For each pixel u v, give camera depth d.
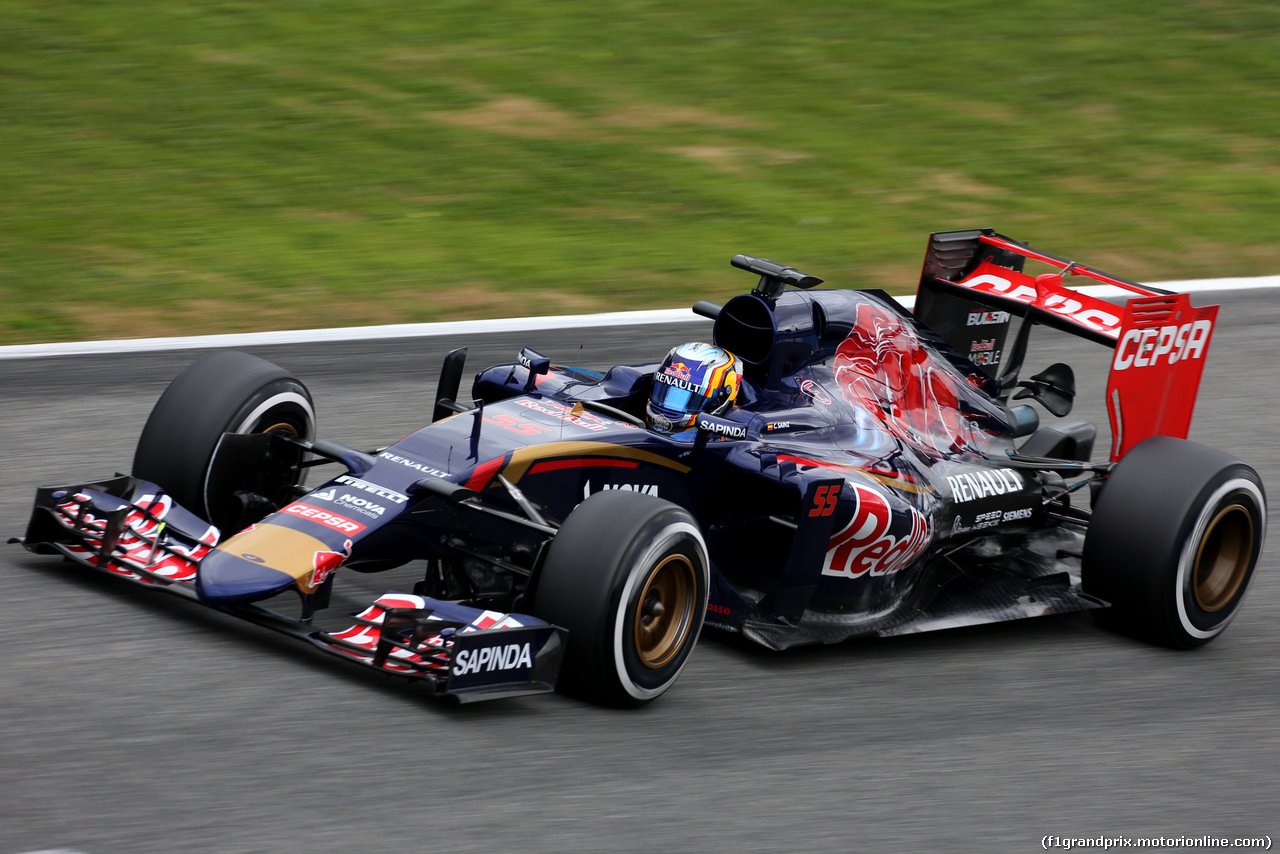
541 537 20.83
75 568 21.58
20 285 41.56
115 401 32.22
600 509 18.61
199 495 21.41
